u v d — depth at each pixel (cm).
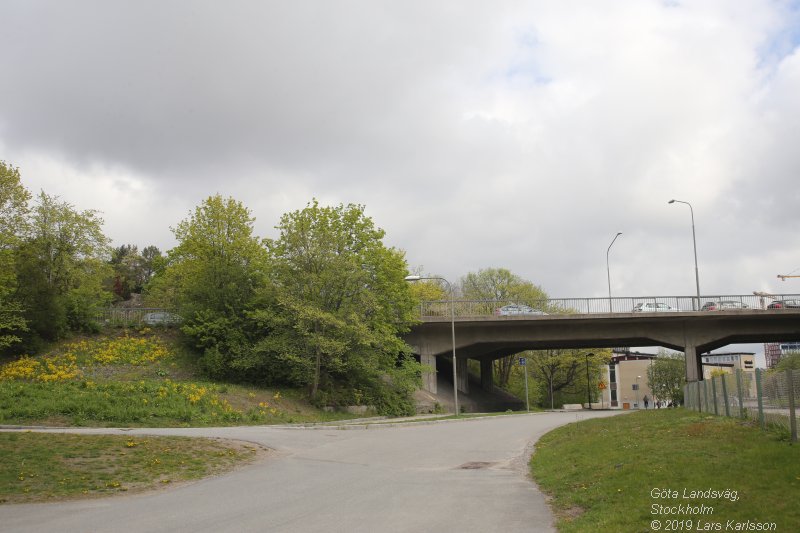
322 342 3775
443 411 5050
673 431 1748
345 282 4047
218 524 950
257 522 960
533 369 8562
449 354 6241
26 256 4106
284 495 1194
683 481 1031
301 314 3756
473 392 7056
